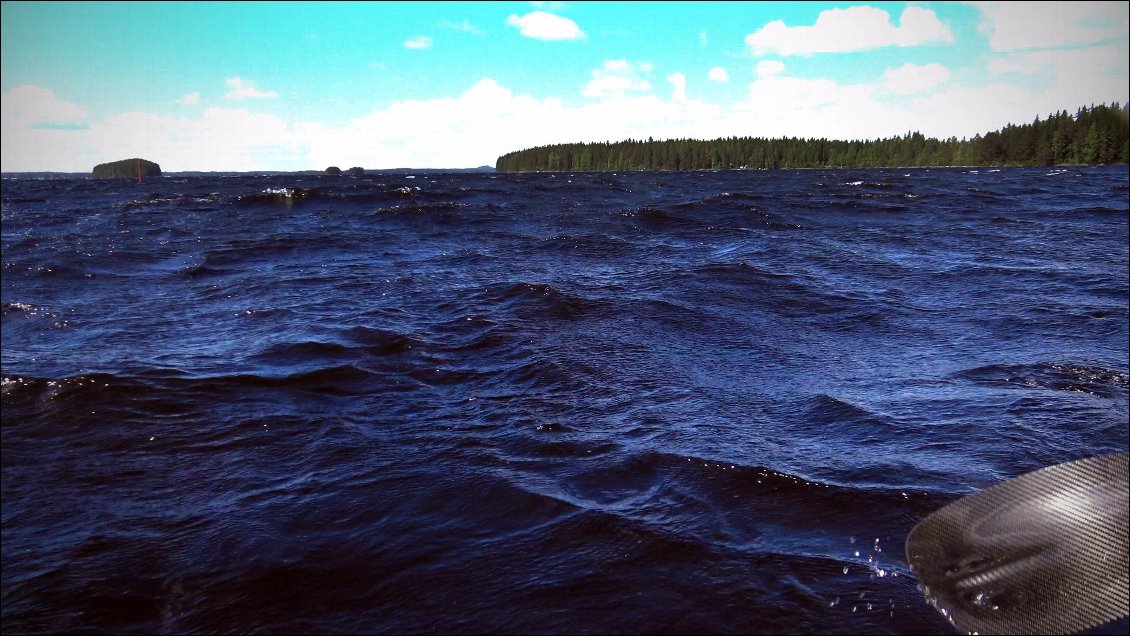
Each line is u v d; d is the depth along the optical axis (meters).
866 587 2.07
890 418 3.51
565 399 3.88
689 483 2.78
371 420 3.64
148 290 7.18
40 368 4.39
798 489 2.71
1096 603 0.99
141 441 3.39
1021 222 12.15
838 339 5.23
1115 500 1.04
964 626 1.04
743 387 4.11
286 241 10.12
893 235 10.51
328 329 5.40
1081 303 6.22
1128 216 12.76
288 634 1.96
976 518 1.12
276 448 3.29
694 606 1.99
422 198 17.52
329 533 2.50
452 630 1.94
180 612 2.09
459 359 4.68
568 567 2.21
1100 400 3.76
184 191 25.75
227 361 4.62
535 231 11.09
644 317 5.61
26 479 3.01
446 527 2.50
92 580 2.26
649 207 13.58
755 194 17.75
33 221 14.10
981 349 4.93
